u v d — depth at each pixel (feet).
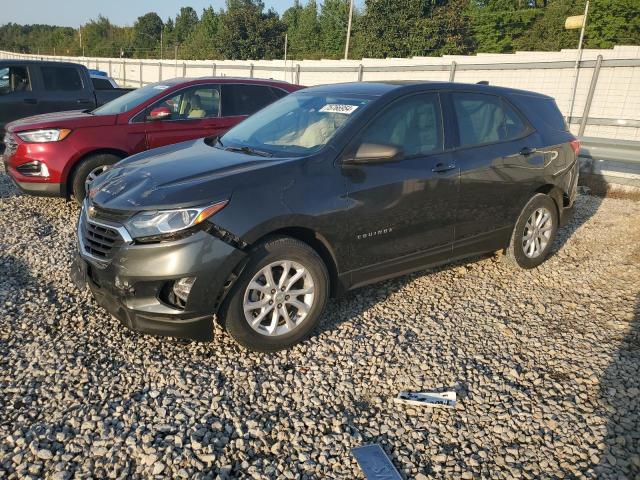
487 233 15.44
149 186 11.30
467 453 9.10
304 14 178.09
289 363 11.49
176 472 8.42
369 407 10.19
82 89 35.63
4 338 11.91
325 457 8.86
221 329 12.68
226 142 14.61
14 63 33.40
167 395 10.25
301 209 11.45
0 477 8.18
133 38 257.75
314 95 15.15
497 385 10.96
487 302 14.66
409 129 13.66
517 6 137.08
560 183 16.94
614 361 11.88
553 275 16.69
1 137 33.27
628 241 19.90
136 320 10.83
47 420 9.45
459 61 61.26
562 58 52.60
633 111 44.34
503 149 15.33
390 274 13.61
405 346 12.29
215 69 79.15
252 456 8.86
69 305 13.53
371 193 12.50
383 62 68.18
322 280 12.03
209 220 10.56
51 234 18.79
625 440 9.43
